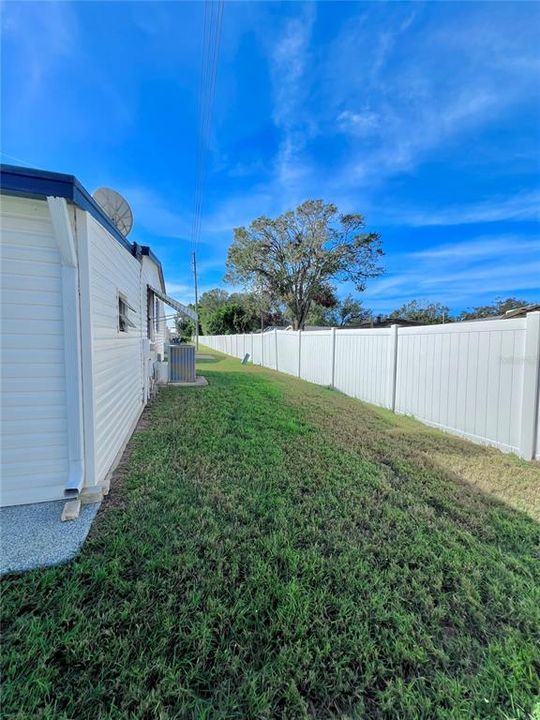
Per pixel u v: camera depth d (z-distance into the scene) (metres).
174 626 1.62
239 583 1.93
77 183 2.54
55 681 1.36
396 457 4.04
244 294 28.03
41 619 1.64
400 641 1.62
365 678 1.45
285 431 4.94
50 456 2.80
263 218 23.91
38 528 2.40
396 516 2.72
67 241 2.62
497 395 4.41
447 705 1.36
